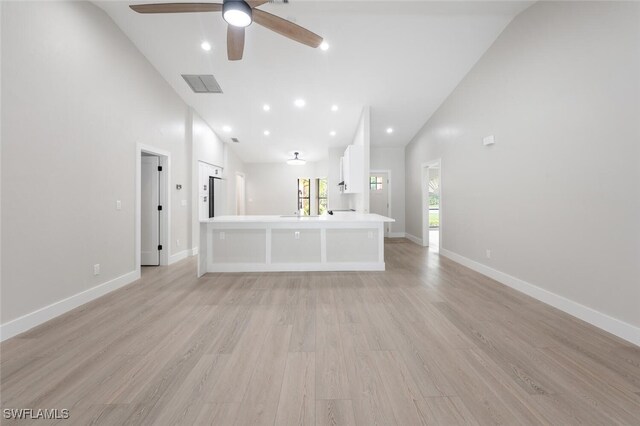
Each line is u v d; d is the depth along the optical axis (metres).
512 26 3.35
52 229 2.56
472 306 2.82
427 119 6.04
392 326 2.38
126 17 3.31
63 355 1.93
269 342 2.11
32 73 2.38
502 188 3.59
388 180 7.88
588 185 2.43
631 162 2.10
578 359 1.89
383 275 3.97
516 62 3.30
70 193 2.76
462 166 4.60
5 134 2.18
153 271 4.23
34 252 2.40
